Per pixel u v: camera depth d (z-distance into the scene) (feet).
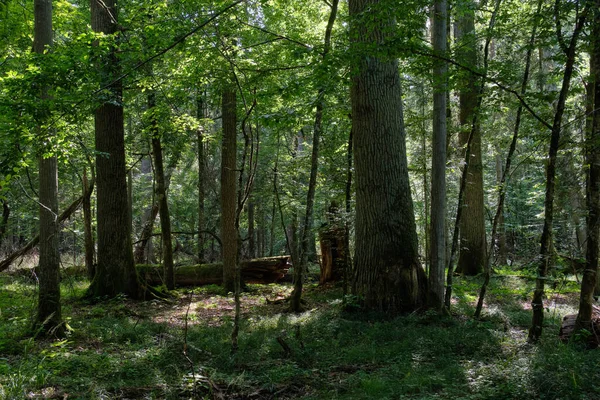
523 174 75.31
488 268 29.63
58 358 20.51
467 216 50.39
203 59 33.17
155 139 45.68
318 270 63.31
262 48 38.27
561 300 36.68
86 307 35.53
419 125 42.24
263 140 69.26
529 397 15.57
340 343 24.58
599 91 20.17
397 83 31.83
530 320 29.50
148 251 70.79
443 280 30.04
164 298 40.88
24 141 24.86
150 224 57.88
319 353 22.35
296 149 72.43
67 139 27.81
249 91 32.22
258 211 78.23
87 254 51.85
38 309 25.18
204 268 50.44
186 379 17.74
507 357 20.45
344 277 35.53
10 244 74.95
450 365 19.66
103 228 39.47
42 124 25.54
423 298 30.50
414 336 24.61
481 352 21.85
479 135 48.34
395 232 31.09
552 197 21.21
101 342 24.75
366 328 26.86
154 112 40.57
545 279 21.99
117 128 39.96
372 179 31.40
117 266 39.34
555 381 16.16
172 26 30.55
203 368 19.53
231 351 22.33
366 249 31.53
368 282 31.17
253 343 24.21
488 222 86.94
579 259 22.09
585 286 21.03
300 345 23.38
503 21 27.22
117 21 37.83
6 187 22.09
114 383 17.81
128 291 39.34
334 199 47.06
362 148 31.73
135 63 32.24
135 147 55.98
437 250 29.81
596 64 20.27
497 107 26.53
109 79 29.30
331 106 36.06
